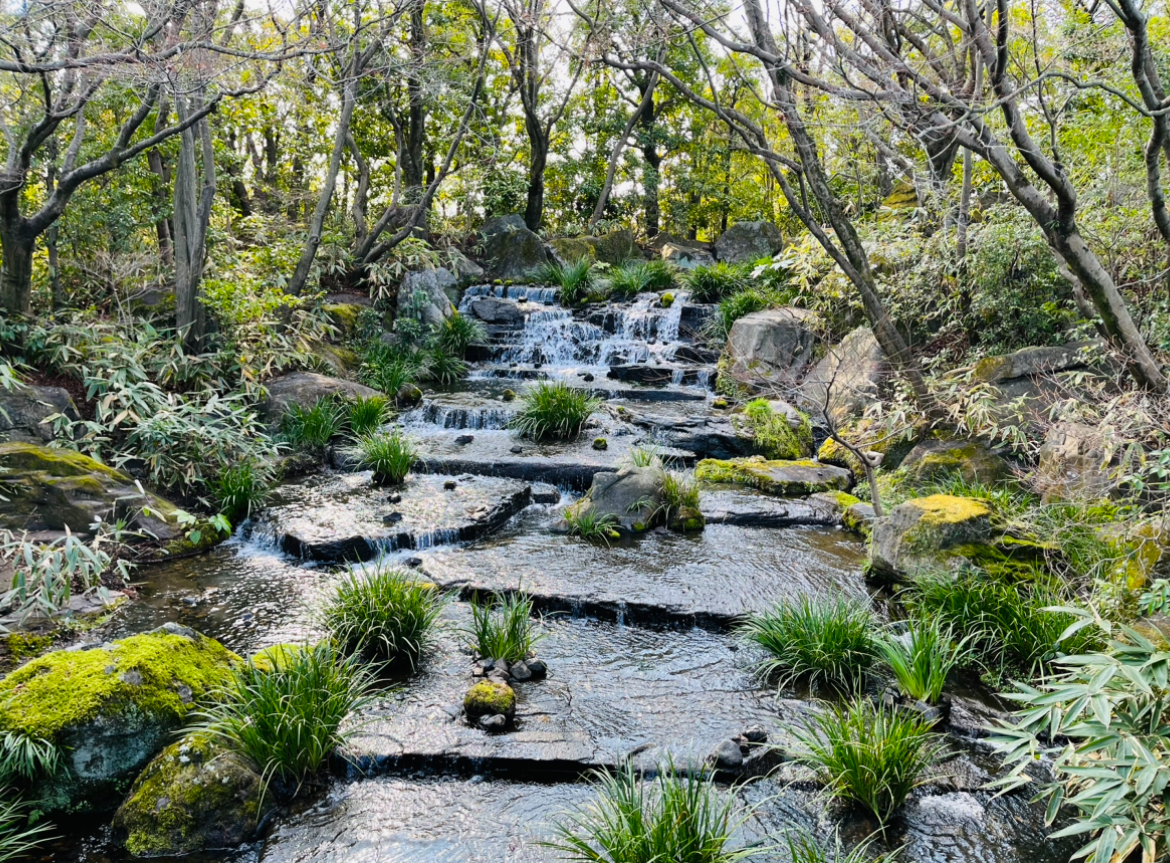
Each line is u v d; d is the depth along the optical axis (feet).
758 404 31.96
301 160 61.21
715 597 18.98
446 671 15.93
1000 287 25.57
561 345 45.32
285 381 32.89
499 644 16.31
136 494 22.61
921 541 18.52
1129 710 9.76
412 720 14.06
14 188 25.41
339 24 27.27
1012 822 11.87
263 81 22.26
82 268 31.91
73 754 11.93
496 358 44.88
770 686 15.60
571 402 31.91
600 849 10.94
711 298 46.91
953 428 25.25
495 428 33.55
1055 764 10.11
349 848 11.32
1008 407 22.17
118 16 22.12
